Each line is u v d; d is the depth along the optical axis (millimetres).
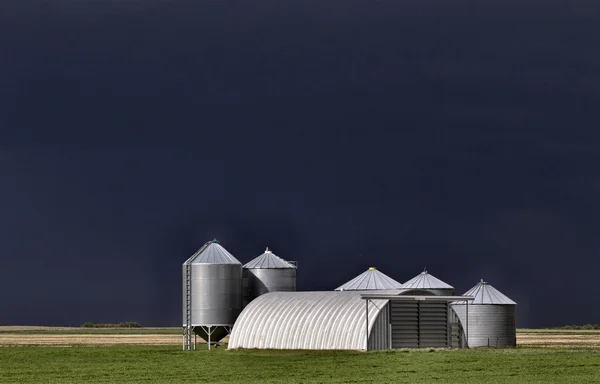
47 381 66938
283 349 87375
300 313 89250
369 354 79875
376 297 83562
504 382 62281
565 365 72062
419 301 87188
